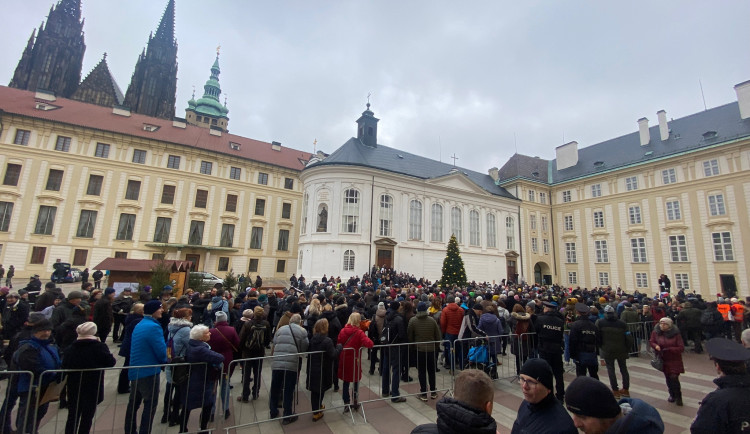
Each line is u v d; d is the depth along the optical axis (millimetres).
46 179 33156
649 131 42000
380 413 6668
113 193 35531
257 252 42000
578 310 7621
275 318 10484
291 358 6371
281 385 6625
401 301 8836
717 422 3037
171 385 6262
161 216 37344
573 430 2701
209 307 9773
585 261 42719
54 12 62438
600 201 41688
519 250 43938
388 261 33594
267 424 6172
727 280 30875
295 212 45219
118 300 11672
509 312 12125
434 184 38000
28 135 33125
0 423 5078
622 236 39000
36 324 5309
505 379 8898
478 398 2561
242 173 42531
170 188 38219
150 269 16938
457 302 10711
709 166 32844
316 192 33469
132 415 5398
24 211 31984
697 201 33281
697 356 12227
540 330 7543
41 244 32188
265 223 42906
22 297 8516
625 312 12031
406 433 5848
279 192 44375
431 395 7543
